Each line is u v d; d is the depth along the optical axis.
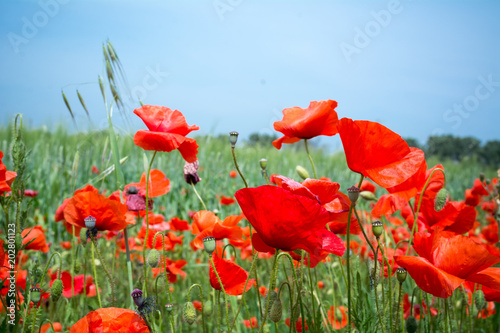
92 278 1.02
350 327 0.73
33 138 2.81
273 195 0.63
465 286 0.77
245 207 0.65
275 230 0.65
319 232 0.64
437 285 0.63
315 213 0.63
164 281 0.80
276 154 3.73
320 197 0.69
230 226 0.88
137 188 0.90
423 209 0.79
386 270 0.77
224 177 2.37
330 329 0.81
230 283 0.75
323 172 3.39
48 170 2.19
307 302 0.80
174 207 1.95
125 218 0.79
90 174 2.09
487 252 0.62
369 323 0.72
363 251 1.14
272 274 0.68
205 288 1.08
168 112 0.77
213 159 2.60
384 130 0.66
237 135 0.76
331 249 0.67
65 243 1.31
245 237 1.05
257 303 1.10
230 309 1.03
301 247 0.66
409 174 0.66
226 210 1.90
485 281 0.63
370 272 0.75
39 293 0.70
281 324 0.92
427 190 0.78
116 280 0.96
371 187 1.15
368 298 0.76
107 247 1.24
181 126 0.77
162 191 0.90
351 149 0.67
